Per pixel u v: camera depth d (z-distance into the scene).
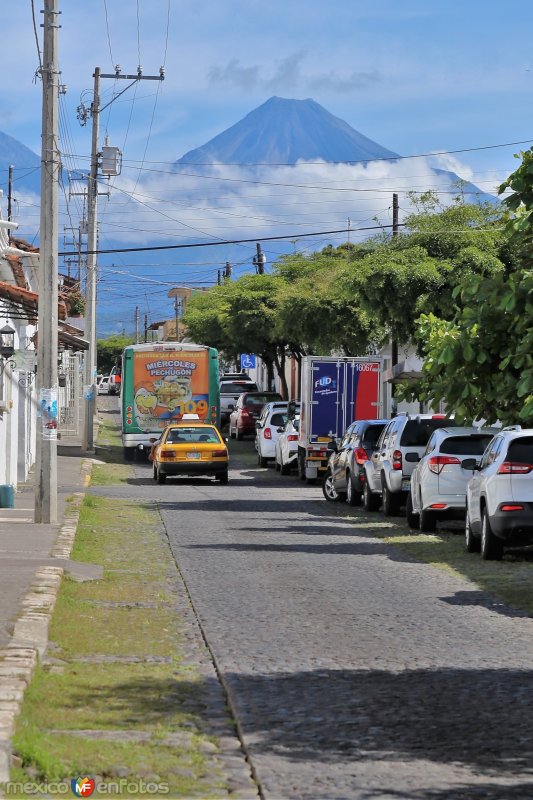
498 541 21.72
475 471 23.38
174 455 42.75
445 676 12.00
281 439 48.50
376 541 25.42
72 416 76.88
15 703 9.77
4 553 21.05
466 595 17.72
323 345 58.88
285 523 29.30
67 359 72.94
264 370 112.94
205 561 21.69
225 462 43.16
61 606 15.91
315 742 9.55
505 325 16.89
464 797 8.16
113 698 10.91
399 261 41.47
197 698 11.07
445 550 23.69
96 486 41.12
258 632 14.48
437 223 42.53
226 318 73.75
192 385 52.94
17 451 41.16
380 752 9.26
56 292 26.73
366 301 42.06
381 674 12.09
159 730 9.83
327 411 43.44
